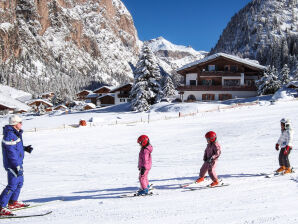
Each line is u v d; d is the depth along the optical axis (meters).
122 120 35.97
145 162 6.10
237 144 14.68
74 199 6.51
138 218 4.46
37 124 41.69
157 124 28.36
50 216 4.97
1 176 10.70
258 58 176.12
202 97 51.12
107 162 12.66
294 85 42.03
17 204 5.60
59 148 18.27
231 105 38.41
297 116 22.66
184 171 9.29
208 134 6.50
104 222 4.38
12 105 94.56
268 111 28.92
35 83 186.38
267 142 14.37
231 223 3.96
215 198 5.43
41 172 11.07
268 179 6.79
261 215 4.21
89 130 27.56
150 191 6.38
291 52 158.50
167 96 79.31
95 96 92.62
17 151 5.34
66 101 106.31
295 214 4.18
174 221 4.21
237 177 7.42
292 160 9.32
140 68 48.25
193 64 51.09
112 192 7.00
